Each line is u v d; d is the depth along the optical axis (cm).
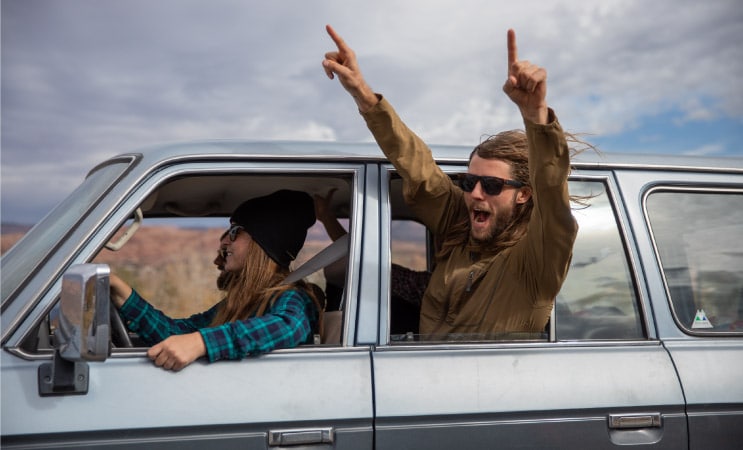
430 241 330
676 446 259
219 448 227
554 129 238
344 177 269
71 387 219
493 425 245
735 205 300
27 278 228
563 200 244
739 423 265
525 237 261
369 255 257
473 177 273
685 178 296
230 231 273
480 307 268
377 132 267
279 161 262
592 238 280
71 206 252
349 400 237
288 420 231
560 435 249
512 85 237
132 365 228
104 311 195
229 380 233
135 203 246
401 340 256
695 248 291
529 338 264
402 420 238
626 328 274
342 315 253
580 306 272
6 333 221
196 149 258
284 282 268
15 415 212
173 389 227
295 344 246
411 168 270
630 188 289
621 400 255
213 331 234
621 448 253
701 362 268
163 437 223
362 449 236
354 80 260
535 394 249
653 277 280
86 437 217
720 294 288
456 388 245
